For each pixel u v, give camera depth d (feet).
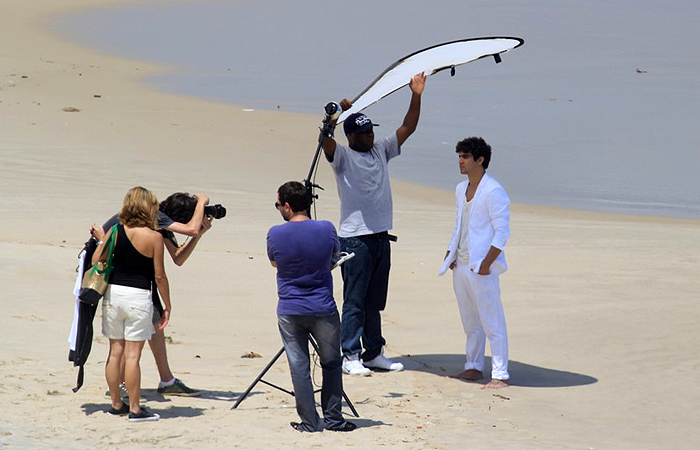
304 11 403.34
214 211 52.85
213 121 191.83
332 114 57.77
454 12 396.16
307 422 48.65
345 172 61.82
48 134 168.04
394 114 206.69
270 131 184.85
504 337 60.29
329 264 48.60
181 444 45.47
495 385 60.18
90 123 181.06
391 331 75.05
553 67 275.59
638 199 143.95
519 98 228.43
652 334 73.41
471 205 59.93
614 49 310.24
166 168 148.36
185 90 232.32
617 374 63.62
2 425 46.73
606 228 122.52
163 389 55.06
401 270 94.53
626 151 177.47
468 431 50.57
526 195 145.07
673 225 126.82
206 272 89.30
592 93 236.22
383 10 403.54
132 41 325.62
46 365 59.06
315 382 60.54
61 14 378.73
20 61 260.21
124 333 48.83
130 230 48.39
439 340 72.59
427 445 47.14
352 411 52.24
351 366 62.69
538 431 51.55
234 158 159.84
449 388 59.93
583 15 389.60
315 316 48.01
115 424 48.32
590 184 152.97
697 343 71.00
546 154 173.78
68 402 51.75
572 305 82.23
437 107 216.95
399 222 122.01
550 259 100.17
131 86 231.91
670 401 58.08
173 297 81.30
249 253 98.99
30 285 79.41
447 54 62.08
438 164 163.43
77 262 87.71
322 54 305.12
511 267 96.32
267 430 48.37
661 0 443.32
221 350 67.15
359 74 270.26
